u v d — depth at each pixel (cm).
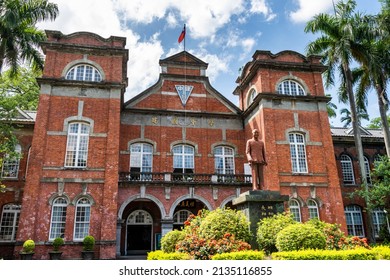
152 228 2320
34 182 1841
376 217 2564
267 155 2123
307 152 2214
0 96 2064
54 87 2044
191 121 2473
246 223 1091
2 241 2091
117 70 2142
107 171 1936
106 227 1841
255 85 2433
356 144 2234
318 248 916
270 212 1198
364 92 2417
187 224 1204
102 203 1891
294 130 2233
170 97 2497
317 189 2150
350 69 2352
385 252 923
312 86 2369
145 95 2459
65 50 2125
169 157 2358
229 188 2183
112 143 1992
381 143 2770
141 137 2353
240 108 2767
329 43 2391
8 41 2014
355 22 2305
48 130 1966
